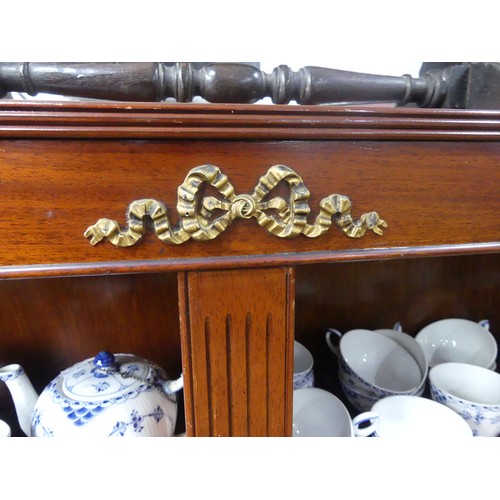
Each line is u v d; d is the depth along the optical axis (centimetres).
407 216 28
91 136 23
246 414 31
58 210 23
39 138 22
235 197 25
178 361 57
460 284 64
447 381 54
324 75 28
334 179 26
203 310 27
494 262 64
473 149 27
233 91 27
